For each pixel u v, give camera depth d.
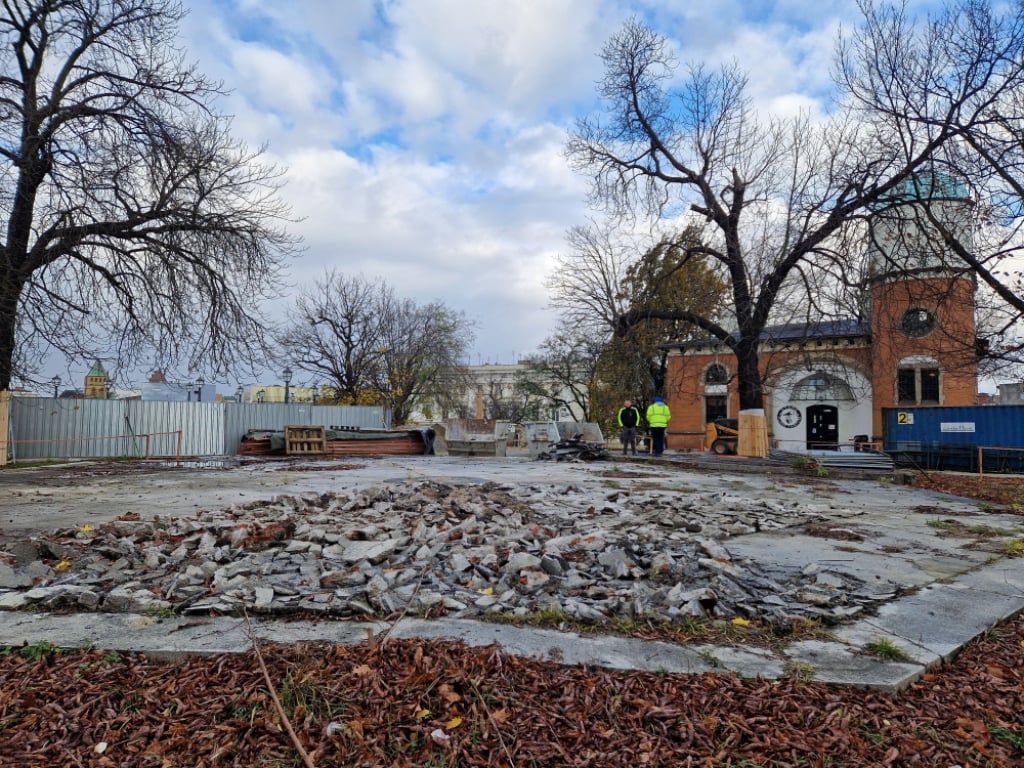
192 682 2.81
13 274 15.03
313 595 3.94
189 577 4.39
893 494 11.35
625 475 14.05
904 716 2.66
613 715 2.55
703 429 35.03
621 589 4.24
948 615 3.96
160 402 22.36
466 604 3.89
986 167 13.24
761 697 2.73
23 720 2.54
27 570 4.59
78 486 11.11
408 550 5.18
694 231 26.84
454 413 48.62
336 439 22.78
